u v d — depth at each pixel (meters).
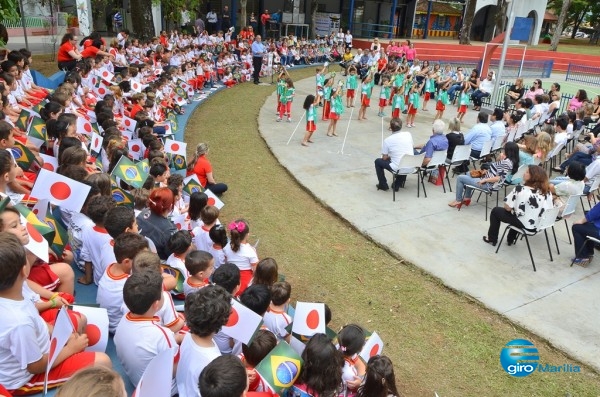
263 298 3.91
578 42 45.47
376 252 6.98
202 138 11.83
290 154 11.16
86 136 7.22
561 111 16.59
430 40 36.69
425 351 5.00
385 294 5.95
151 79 13.67
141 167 6.00
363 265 6.61
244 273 5.17
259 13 32.28
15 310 2.77
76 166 4.91
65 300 3.59
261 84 20.73
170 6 20.69
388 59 23.47
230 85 19.59
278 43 25.69
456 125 9.92
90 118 8.62
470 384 4.59
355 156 11.30
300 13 33.16
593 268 6.72
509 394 4.50
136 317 3.20
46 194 4.40
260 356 3.49
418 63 19.97
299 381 3.28
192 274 4.17
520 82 16.12
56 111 7.02
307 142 12.16
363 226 7.67
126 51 15.77
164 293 3.79
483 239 7.39
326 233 7.47
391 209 8.41
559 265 6.76
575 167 7.37
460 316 5.60
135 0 18.77
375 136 13.23
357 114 16.06
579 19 47.44
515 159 8.02
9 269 2.66
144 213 5.11
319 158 10.99
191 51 19.17
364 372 3.59
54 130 6.27
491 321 5.54
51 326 3.34
